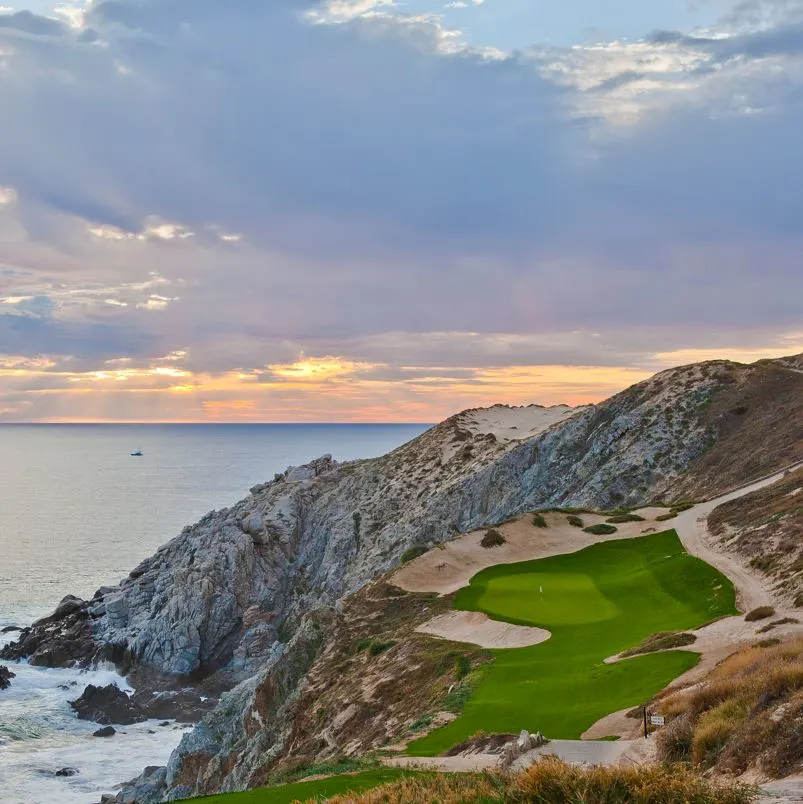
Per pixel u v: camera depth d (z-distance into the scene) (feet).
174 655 352.69
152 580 413.80
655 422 401.08
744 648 108.27
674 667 111.14
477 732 100.99
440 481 465.06
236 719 231.50
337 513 466.70
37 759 252.62
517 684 124.16
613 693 107.65
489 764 84.12
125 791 219.00
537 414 581.53
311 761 146.72
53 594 484.74
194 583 375.86
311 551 448.24
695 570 180.75
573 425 438.81
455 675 140.77
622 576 199.62
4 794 223.71
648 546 225.97
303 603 407.23
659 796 52.49
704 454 370.73
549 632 162.09
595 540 254.47
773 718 66.44
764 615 130.00
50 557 609.42
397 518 444.55
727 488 304.91
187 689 332.39
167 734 283.79
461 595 204.33
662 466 373.20
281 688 217.56
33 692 318.65
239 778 181.98
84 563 586.04
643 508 294.46
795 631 115.55
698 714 79.56
